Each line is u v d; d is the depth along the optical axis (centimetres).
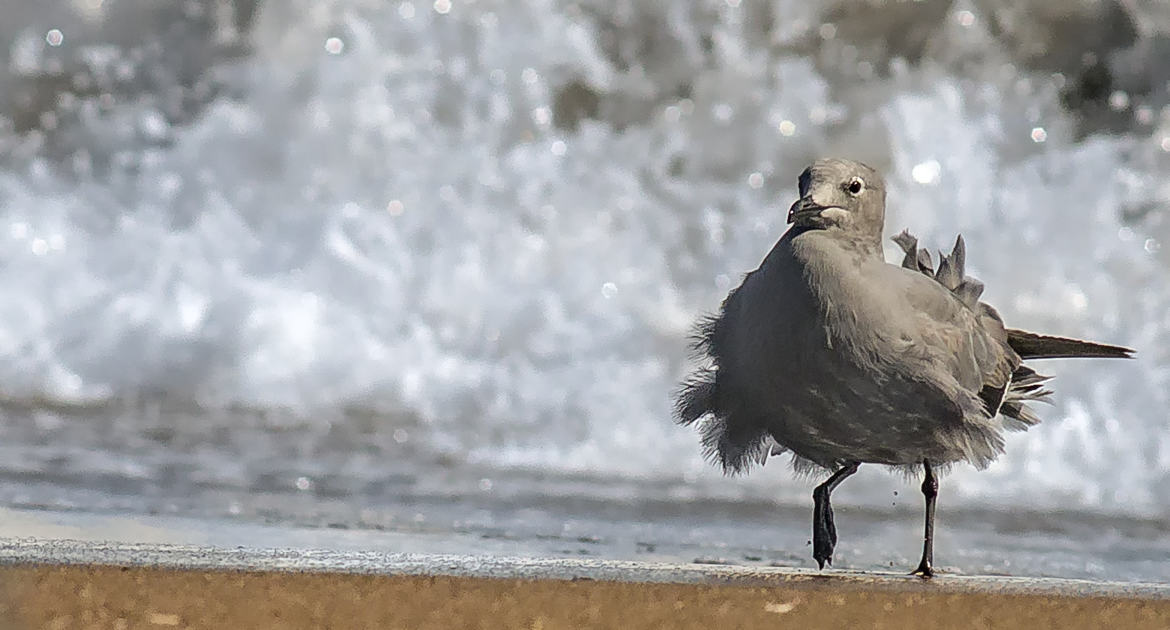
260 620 586
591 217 1627
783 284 726
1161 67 1742
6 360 1435
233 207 1612
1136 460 1261
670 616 620
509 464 1197
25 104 1702
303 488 1052
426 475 1134
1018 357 816
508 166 1658
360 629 581
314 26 1706
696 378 788
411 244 1579
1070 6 1747
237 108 1678
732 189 1673
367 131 1667
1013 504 1128
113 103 1706
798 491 1137
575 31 1717
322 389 1423
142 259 1544
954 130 1697
